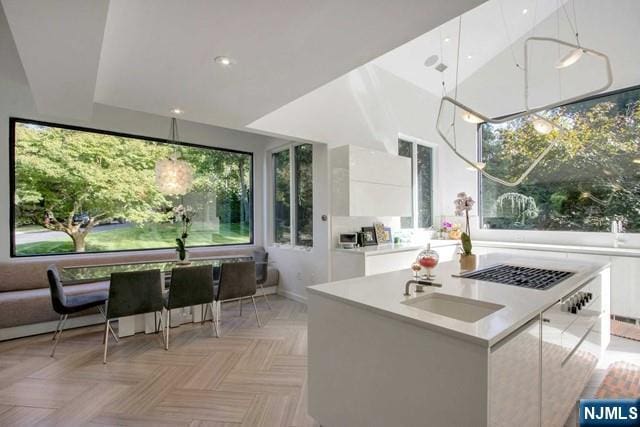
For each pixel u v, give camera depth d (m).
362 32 1.93
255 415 2.12
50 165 4.24
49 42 1.89
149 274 3.09
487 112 5.64
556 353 1.75
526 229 5.19
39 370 2.73
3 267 3.68
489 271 2.48
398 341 1.44
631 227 4.21
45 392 2.40
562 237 4.79
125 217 4.84
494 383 1.18
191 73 2.44
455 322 1.31
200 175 5.55
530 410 1.47
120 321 3.48
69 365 2.83
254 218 6.00
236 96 2.90
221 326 3.84
